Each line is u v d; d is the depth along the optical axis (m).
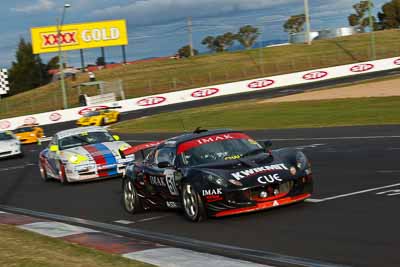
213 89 183.75
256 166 27.39
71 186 48.69
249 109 118.12
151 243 23.53
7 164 77.12
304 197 27.70
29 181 56.25
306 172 27.58
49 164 52.94
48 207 39.16
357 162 43.78
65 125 147.38
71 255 21.50
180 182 28.52
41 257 21.33
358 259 18.83
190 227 27.11
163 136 90.88
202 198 27.17
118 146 50.47
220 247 22.58
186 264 18.95
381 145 52.50
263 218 26.89
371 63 196.75
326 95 126.12
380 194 29.98
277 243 22.19
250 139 30.36
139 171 32.34
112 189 43.75
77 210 36.50
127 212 33.72
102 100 186.12
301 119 90.25
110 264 19.55
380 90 121.75
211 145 29.48
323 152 52.88
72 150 49.94
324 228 23.70
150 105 176.00
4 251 23.05
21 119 159.50
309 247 21.03
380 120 76.81
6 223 32.25
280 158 28.20
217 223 27.11
